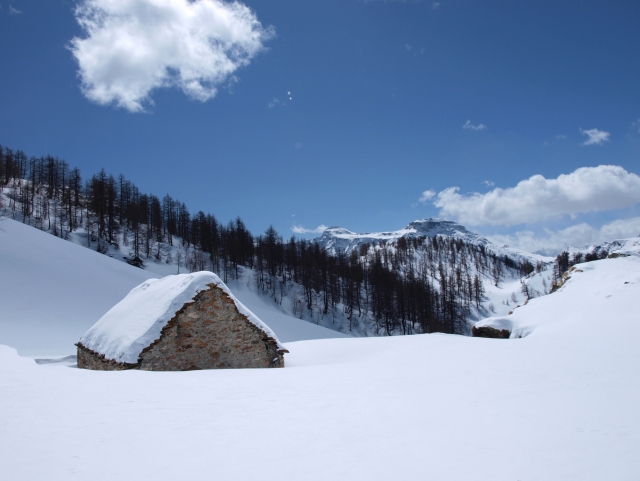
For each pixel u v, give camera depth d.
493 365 10.01
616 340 12.39
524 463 3.65
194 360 13.49
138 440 4.66
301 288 88.00
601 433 4.40
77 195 87.69
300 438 4.75
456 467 3.65
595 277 25.98
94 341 15.34
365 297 93.44
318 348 18.58
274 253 94.94
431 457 3.95
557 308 22.25
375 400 6.73
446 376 8.90
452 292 95.12
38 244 50.25
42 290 37.72
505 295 119.44
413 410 5.95
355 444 4.47
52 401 6.27
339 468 3.76
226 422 5.47
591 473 3.32
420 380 8.55
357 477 3.53
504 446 4.16
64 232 77.19
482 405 6.03
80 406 6.11
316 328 56.34
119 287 46.16
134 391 7.42
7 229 50.78
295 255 99.38
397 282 94.00
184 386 8.12
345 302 87.06
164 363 12.95
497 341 15.68
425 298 88.62
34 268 41.94
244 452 4.27
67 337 28.75
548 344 13.06
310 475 3.61
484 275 150.62
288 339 47.38
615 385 6.84
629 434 4.31
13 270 39.62
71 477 3.58
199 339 13.65
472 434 4.64
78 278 43.94
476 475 3.44
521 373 8.66
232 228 99.94
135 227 88.75
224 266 86.06
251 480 3.52
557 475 3.33
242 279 84.62
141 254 81.31
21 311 32.44
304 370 10.82
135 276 53.81
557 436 4.39
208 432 5.00
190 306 13.59
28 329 28.94
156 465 3.89
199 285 13.85
